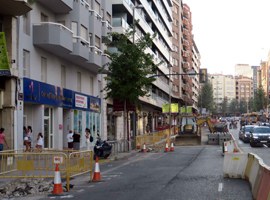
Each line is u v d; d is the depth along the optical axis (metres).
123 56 33.19
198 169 19.52
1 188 13.68
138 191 12.83
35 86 26.86
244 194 11.84
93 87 40.97
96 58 36.25
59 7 30.69
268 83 165.50
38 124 28.19
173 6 111.12
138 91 33.09
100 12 42.38
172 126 68.00
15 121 24.16
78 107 35.56
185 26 127.69
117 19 49.78
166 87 91.19
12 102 23.92
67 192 13.17
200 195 11.75
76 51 31.77
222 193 12.07
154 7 75.38
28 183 14.40
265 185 9.27
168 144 37.38
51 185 14.09
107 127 47.31
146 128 69.06
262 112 131.62
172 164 22.77
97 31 39.06
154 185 14.12
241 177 15.61
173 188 13.25
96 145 26.67
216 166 20.78
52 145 30.81
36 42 27.55
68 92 33.34
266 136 38.16
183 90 124.12
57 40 27.83
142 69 33.91
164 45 89.88
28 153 14.51
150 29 69.62
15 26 24.64
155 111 88.00
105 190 13.33
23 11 23.72
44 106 29.36
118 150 32.47
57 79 31.62
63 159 13.94
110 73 33.72
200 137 45.25
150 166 21.97
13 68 23.92
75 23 33.44
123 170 20.17
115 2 49.72
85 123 38.06
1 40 21.05
